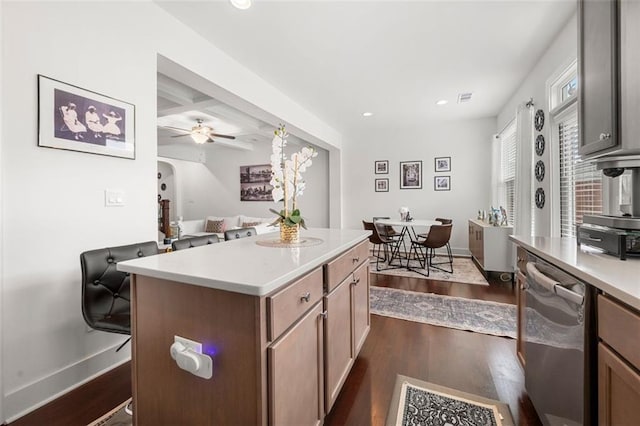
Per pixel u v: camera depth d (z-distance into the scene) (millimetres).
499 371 1811
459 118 5141
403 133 5766
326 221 6480
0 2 1375
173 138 5844
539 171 3008
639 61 1088
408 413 1455
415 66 3076
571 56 2307
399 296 3195
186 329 1009
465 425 1378
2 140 1384
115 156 1859
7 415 1408
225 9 2146
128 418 1430
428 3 2102
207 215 7484
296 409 1058
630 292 738
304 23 2318
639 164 1204
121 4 1890
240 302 906
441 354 2012
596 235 1260
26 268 1475
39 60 1508
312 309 1212
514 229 3531
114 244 1862
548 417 1212
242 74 2998
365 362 1926
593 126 1329
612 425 826
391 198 5906
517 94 3750
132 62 1954
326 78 3357
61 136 1594
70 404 1529
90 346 1761
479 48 2732
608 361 840
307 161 1733
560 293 1055
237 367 921
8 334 1418
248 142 6797
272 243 1654
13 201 1426
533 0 2086
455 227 5453
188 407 1023
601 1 1256
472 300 3051
